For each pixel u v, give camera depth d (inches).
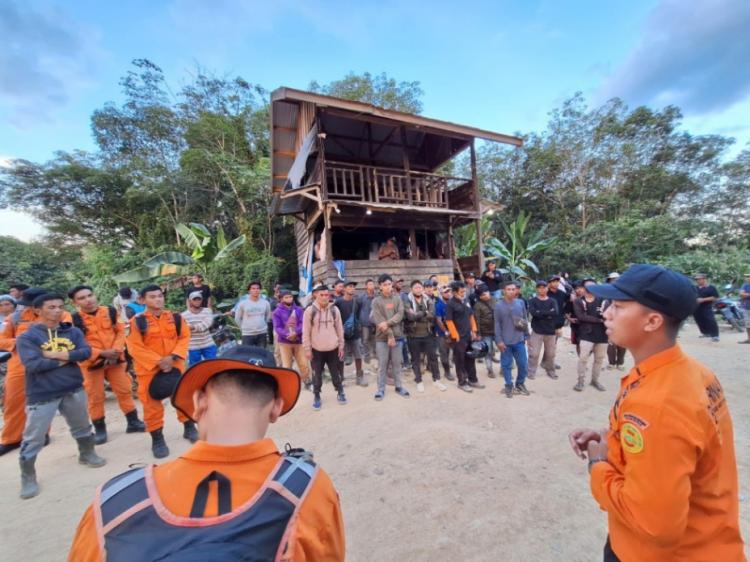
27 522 97.8
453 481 109.1
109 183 640.4
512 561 77.6
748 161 815.7
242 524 26.1
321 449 135.9
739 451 121.4
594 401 177.3
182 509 27.0
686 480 33.0
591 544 81.5
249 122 673.6
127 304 229.9
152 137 676.1
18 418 146.2
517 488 104.3
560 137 802.8
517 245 556.1
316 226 406.3
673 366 37.7
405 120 321.4
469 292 289.4
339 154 424.2
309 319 179.0
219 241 465.4
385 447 133.4
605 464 43.4
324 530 30.9
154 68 670.5
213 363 33.6
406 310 201.6
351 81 682.2
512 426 149.0
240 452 31.1
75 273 525.3
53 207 650.2
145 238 589.9
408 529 89.3
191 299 180.7
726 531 36.2
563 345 315.3
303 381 217.2
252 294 231.0
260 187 580.4
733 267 498.0
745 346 271.7
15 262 508.4
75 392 122.6
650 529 33.4
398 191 376.2
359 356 222.1
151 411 133.6
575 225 812.6
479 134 354.0
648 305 38.7
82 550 27.1
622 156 785.6
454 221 396.5
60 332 120.2
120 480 30.0
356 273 334.3
